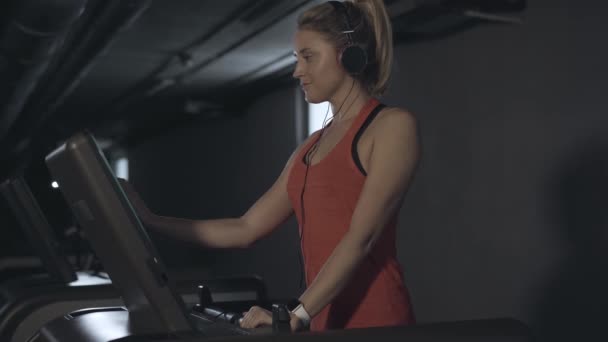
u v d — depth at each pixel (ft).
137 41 21.20
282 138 27.30
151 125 40.63
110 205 3.05
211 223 4.54
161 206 42.63
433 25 17.03
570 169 13.62
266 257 27.43
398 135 3.62
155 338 3.00
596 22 13.07
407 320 3.77
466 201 16.47
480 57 16.12
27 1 12.67
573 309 13.50
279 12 17.76
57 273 8.33
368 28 4.02
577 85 13.48
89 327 3.72
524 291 14.70
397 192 3.55
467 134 16.49
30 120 36.11
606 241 12.84
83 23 17.87
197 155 36.40
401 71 18.85
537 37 14.47
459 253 16.66
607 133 12.84
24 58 15.99
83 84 28.27
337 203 3.76
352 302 3.73
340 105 4.05
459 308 16.63
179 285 6.45
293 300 3.35
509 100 15.23
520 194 14.87
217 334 3.33
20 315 6.51
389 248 3.76
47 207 51.16
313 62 3.93
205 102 30.58
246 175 30.53
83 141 3.02
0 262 18.48
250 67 25.02
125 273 3.23
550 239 14.08
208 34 20.29
